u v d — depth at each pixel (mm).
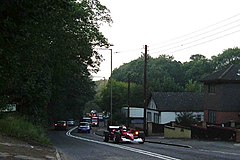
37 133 23953
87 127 64188
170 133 45344
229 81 47406
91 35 34094
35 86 32188
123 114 82375
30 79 29031
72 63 34719
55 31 23484
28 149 17812
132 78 117938
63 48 28781
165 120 65750
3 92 22109
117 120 81312
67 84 58469
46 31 19188
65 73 38625
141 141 32656
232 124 43781
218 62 112938
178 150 23625
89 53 35125
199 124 48344
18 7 9414
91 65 38844
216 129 35906
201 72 115062
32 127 25312
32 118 35438
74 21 28906
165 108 65875
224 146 28234
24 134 22547
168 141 36031
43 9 10562
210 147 27359
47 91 34219
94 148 25031
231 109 47594
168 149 24516
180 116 53188
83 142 33531
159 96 68938
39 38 17703
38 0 9891
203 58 121312
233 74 48156
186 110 65375
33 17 10234
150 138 43594
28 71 19828
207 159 17906
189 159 17891
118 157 18875
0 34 10133
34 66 20562
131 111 82562
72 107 79688
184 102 67375
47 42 22562
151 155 19922
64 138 42375
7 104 25188
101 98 100500
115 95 89875
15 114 30094
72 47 30344
